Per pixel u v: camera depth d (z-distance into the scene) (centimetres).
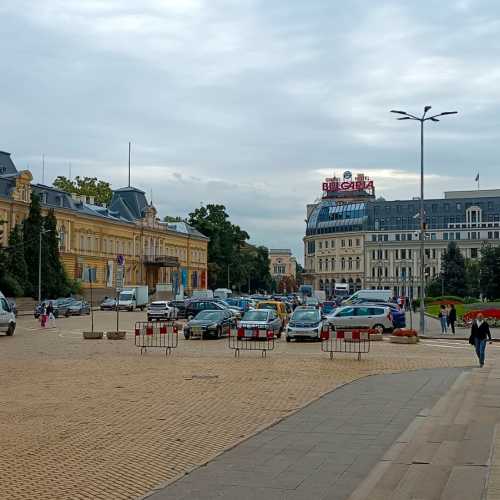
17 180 9175
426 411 1652
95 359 2891
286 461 1177
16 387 2036
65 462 1167
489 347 3750
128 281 11688
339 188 18925
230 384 2102
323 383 2134
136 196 12525
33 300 8606
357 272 17312
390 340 4012
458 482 1007
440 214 16438
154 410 1653
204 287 14275
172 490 1001
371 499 944
